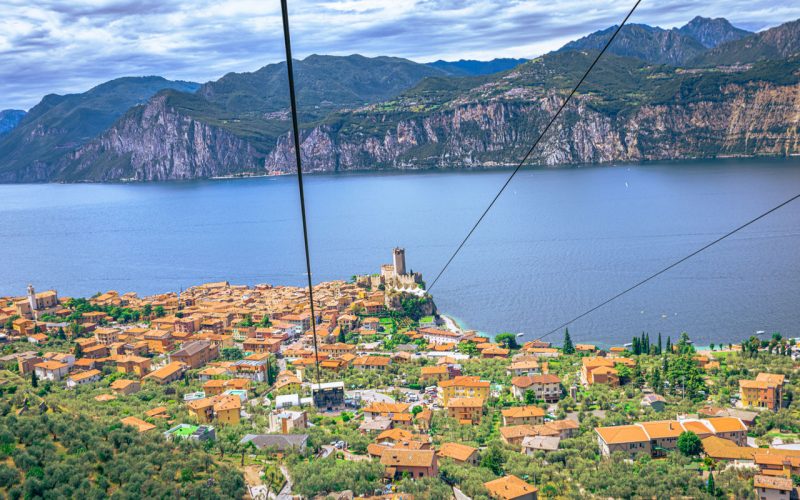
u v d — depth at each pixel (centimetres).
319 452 16338
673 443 16425
